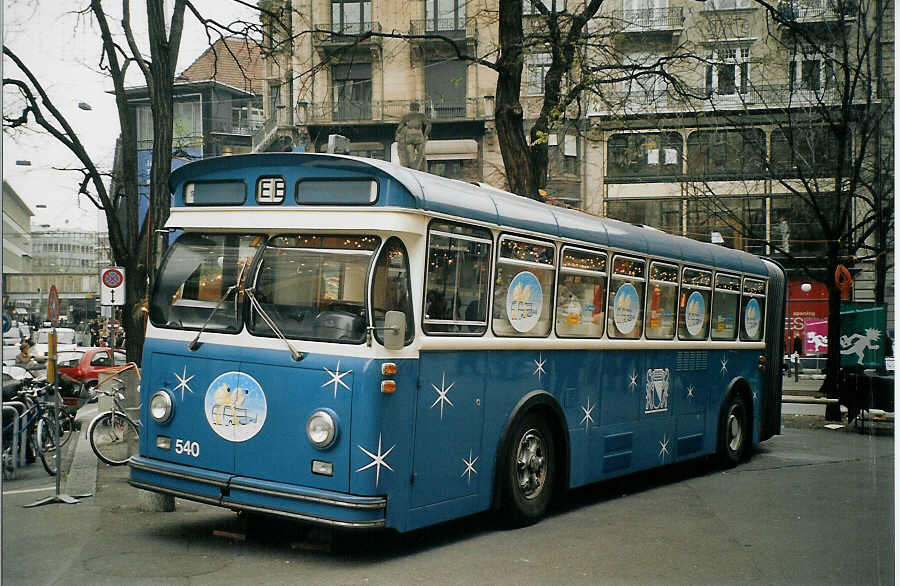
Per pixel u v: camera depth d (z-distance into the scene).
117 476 11.49
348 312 7.05
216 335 7.48
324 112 35.97
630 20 28.44
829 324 21.58
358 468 6.83
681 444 11.91
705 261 12.55
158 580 6.62
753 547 8.12
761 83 26.59
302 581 6.66
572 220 9.52
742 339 13.82
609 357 10.17
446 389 7.59
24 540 7.89
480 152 36.62
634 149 24.28
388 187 7.11
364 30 36.09
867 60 20.41
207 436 7.42
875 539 8.52
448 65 36.56
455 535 8.36
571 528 8.83
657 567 7.36
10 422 12.09
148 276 14.55
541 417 9.02
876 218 19.17
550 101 15.31
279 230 7.45
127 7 14.35
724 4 26.78
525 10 26.67
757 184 32.97
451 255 7.66
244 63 17.42
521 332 8.62
